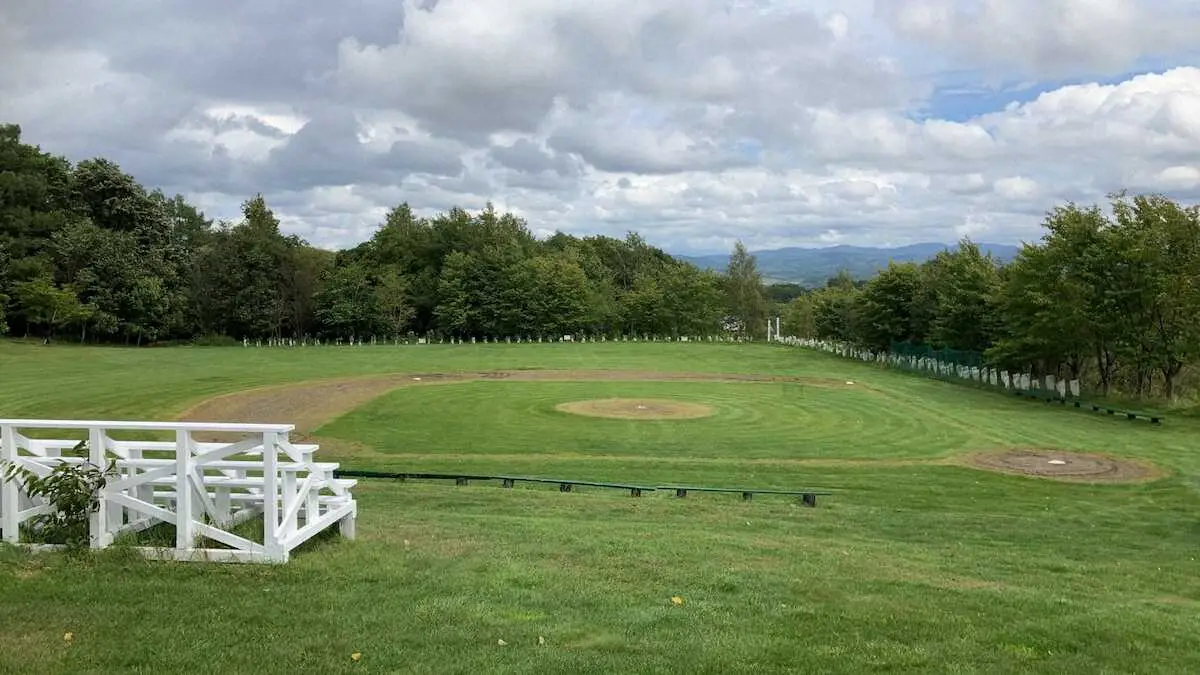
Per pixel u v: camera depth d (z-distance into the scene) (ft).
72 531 27.61
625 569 29.27
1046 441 79.61
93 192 228.02
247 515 31.35
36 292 187.73
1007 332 129.08
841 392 120.67
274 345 236.02
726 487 58.49
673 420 91.09
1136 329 108.47
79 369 139.44
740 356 197.67
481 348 218.79
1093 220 110.32
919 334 168.86
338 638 20.57
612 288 305.32
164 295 220.84
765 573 29.66
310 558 28.27
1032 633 23.13
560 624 22.25
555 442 76.48
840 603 25.81
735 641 21.25
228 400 101.96
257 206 261.03
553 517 44.47
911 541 41.91
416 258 294.87
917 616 24.47
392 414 92.94
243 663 18.86
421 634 21.02
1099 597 30.22
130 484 27.91
